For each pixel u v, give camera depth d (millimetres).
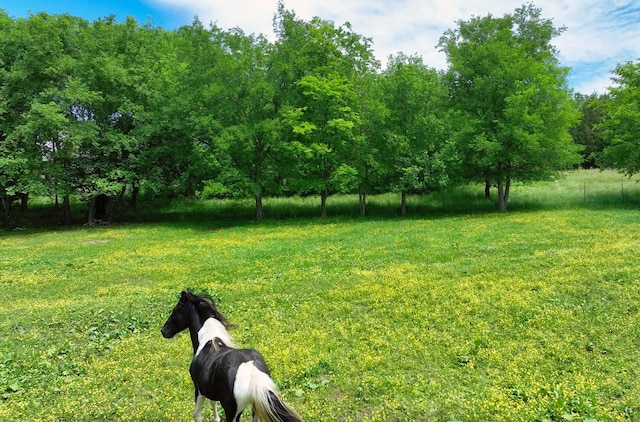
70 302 15102
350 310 12875
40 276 19109
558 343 9625
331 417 7266
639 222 24906
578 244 19766
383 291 14328
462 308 12289
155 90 39000
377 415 7188
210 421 7363
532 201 39031
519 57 35844
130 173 37062
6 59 34438
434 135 36500
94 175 36312
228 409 5535
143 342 11227
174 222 39188
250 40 38688
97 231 34188
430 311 12258
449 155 35594
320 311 12898
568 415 6715
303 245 24188
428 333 10758
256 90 35094
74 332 12203
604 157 36625
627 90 34344
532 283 14078
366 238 25453
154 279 18297
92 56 36906
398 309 12602
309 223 34625
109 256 23188
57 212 44031
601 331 10109
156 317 13227
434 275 16031
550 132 34719
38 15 35594
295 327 11758
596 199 37250
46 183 34438
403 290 14312
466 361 9195
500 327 10914
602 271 14609
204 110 36281
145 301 14766
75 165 37281
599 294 12688
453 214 36375
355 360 9469
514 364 8781
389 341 10430
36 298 16078
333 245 23734
